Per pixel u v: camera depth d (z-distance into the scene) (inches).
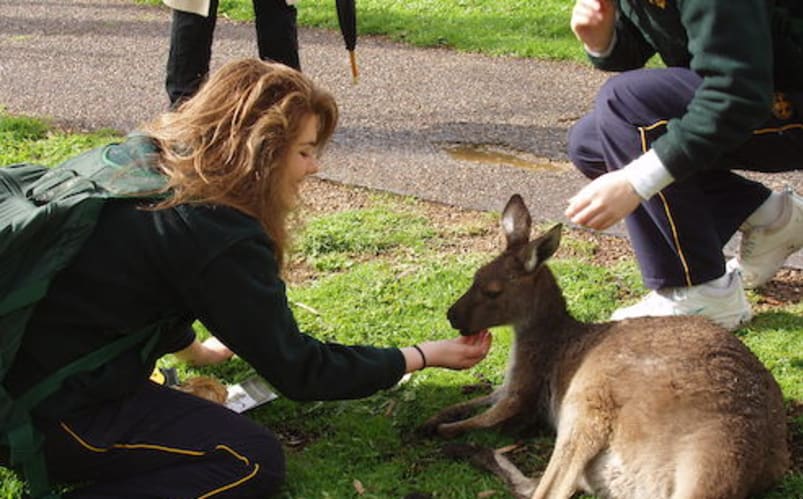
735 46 127.2
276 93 115.1
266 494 123.6
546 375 144.2
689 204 155.2
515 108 289.9
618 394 125.2
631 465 122.3
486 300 147.5
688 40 145.4
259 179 114.3
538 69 326.3
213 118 114.2
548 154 254.8
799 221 172.4
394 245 197.0
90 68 317.7
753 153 155.2
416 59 335.9
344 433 139.9
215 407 123.7
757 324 168.7
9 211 109.5
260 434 123.0
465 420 142.6
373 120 277.6
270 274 116.4
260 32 238.5
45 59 327.0
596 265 191.0
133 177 113.8
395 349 132.8
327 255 193.0
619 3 156.8
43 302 112.0
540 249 143.7
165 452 118.6
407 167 242.4
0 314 107.5
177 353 150.9
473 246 197.9
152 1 405.1
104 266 112.3
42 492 116.4
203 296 113.4
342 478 130.6
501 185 232.4
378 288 178.5
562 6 386.6
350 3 235.1
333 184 229.9
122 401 118.7
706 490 112.5
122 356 116.5
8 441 112.1
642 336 132.0
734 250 197.6
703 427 117.6
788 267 189.8
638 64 170.1
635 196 135.7
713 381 121.3
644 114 153.4
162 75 311.4
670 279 160.6
